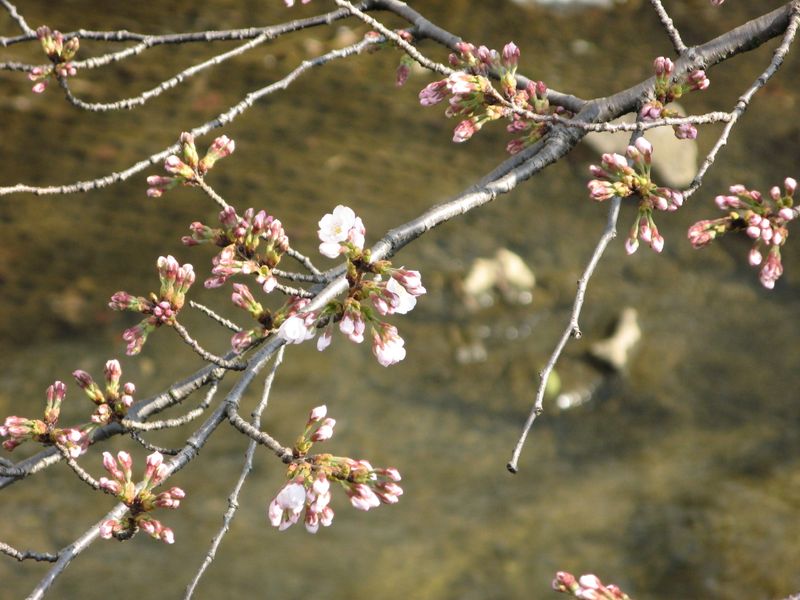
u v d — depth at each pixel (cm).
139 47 439
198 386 342
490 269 1198
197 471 959
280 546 892
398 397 1061
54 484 934
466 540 899
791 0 384
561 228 1281
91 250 1177
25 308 1109
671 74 361
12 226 1200
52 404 328
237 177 1285
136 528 314
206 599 838
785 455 985
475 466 984
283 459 309
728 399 1066
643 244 1270
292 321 306
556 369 1102
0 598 826
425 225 347
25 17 1489
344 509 935
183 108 1387
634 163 333
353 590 852
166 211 1237
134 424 326
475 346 1130
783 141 1395
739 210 323
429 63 370
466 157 1359
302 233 1208
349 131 1379
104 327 1100
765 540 880
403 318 1160
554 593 846
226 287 1152
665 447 1009
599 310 1173
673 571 858
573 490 956
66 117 1348
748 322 1164
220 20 1556
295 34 1551
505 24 1603
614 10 1659
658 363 1109
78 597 834
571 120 368
